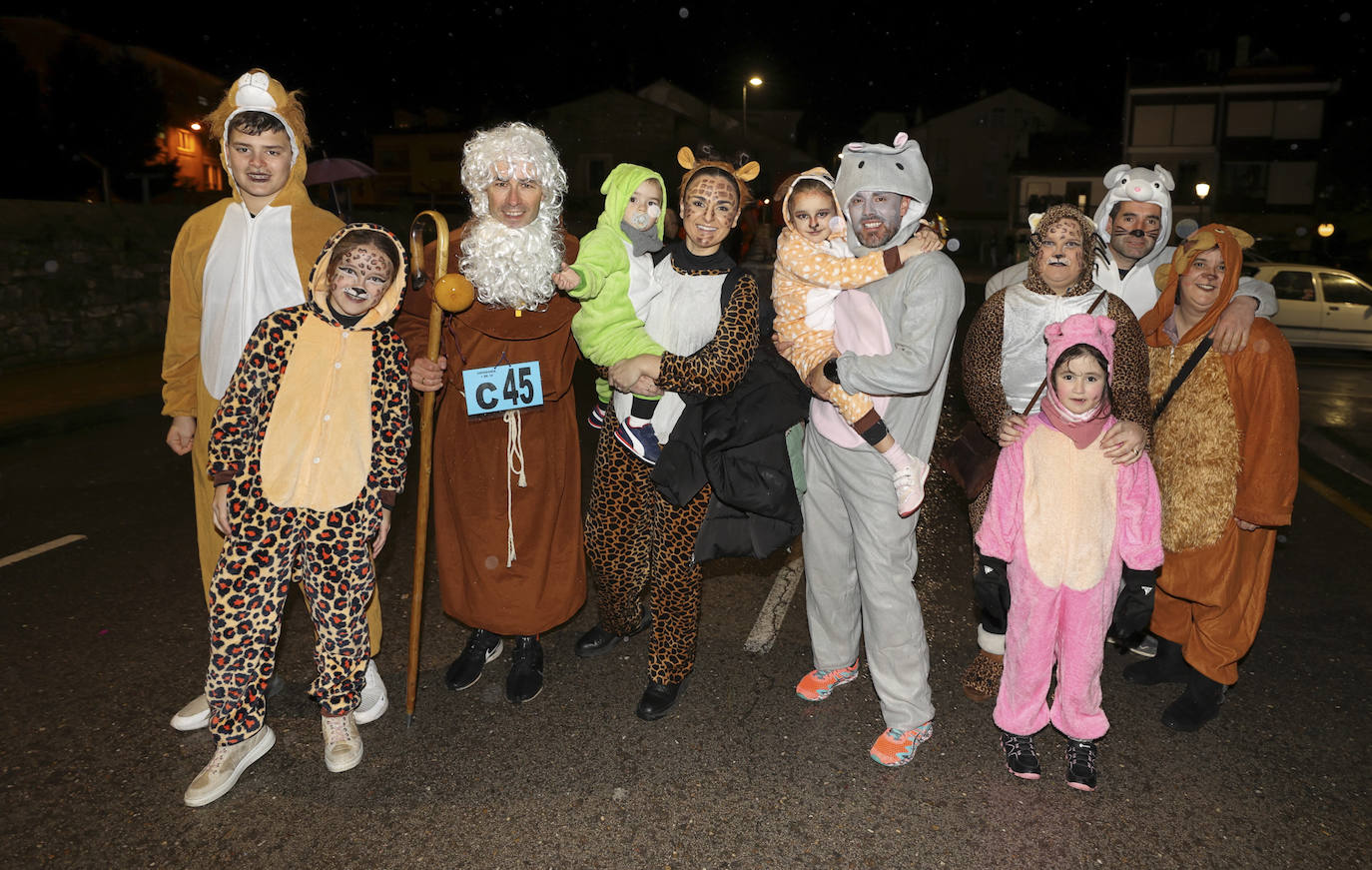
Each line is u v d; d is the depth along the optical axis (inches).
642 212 131.0
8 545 215.9
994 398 128.5
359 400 120.4
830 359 123.3
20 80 1068.5
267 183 126.5
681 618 142.9
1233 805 121.6
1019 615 123.7
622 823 117.6
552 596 147.6
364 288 116.9
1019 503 122.6
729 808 120.8
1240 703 148.6
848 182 121.8
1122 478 120.2
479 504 142.3
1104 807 121.4
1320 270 548.7
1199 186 847.7
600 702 147.9
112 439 327.9
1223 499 133.4
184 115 1422.2
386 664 160.6
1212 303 134.1
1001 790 125.0
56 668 155.5
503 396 137.6
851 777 127.8
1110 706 147.4
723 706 147.0
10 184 1072.2
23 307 450.6
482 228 127.7
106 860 109.9
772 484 129.9
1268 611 185.9
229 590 118.0
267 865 109.5
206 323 129.6
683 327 131.4
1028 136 2191.2
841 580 141.4
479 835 115.0
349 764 127.5
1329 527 240.8
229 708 121.3
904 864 110.5
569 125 1679.4
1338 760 132.0
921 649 129.4
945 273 118.9
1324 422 351.3
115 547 214.7
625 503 144.8
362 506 122.5
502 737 137.1
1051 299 124.9
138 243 515.2
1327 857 111.5
